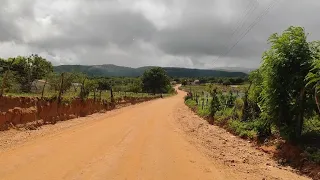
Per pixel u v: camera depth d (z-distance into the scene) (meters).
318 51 11.14
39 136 13.28
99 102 29.52
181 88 130.50
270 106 11.81
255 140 13.49
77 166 8.75
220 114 21.53
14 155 9.66
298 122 11.10
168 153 11.00
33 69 37.91
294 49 11.23
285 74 11.38
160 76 104.06
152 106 40.62
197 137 15.18
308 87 10.61
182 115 28.14
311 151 9.71
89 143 12.21
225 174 8.59
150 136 14.77
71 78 31.56
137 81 102.56
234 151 11.84
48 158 9.48
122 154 10.52
